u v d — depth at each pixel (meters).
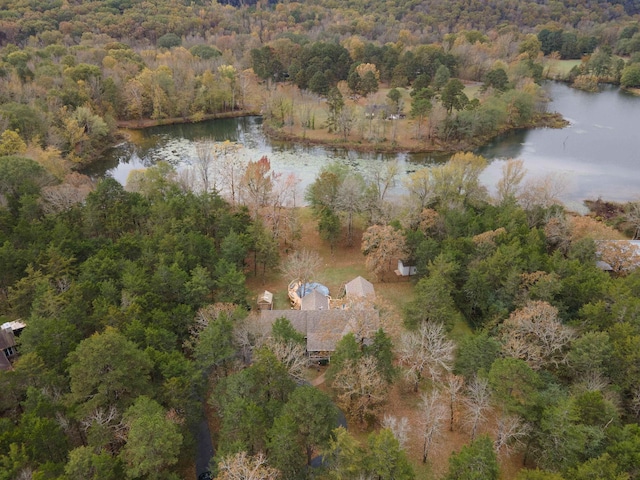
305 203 108.19
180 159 133.38
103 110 148.75
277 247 80.12
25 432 40.72
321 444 43.72
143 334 52.34
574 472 40.56
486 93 164.62
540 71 187.75
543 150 138.75
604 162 129.88
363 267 83.62
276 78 185.50
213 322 54.03
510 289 63.34
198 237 72.00
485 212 84.62
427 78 166.38
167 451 39.88
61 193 82.88
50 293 57.38
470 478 38.25
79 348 44.81
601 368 50.75
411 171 125.50
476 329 63.78
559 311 60.78
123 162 132.50
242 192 95.69
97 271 63.38
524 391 46.62
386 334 56.84
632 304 56.16
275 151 140.38
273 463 41.62
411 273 80.25
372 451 40.66
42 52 170.00
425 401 48.69
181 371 48.91
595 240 74.00
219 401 48.62
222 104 169.38
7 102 127.19
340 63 182.12
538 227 85.38
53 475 38.44
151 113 162.00
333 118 148.62
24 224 74.25
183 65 171.25
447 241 74.69
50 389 48.41
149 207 80.75
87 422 44.50
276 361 48.19
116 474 40.16
